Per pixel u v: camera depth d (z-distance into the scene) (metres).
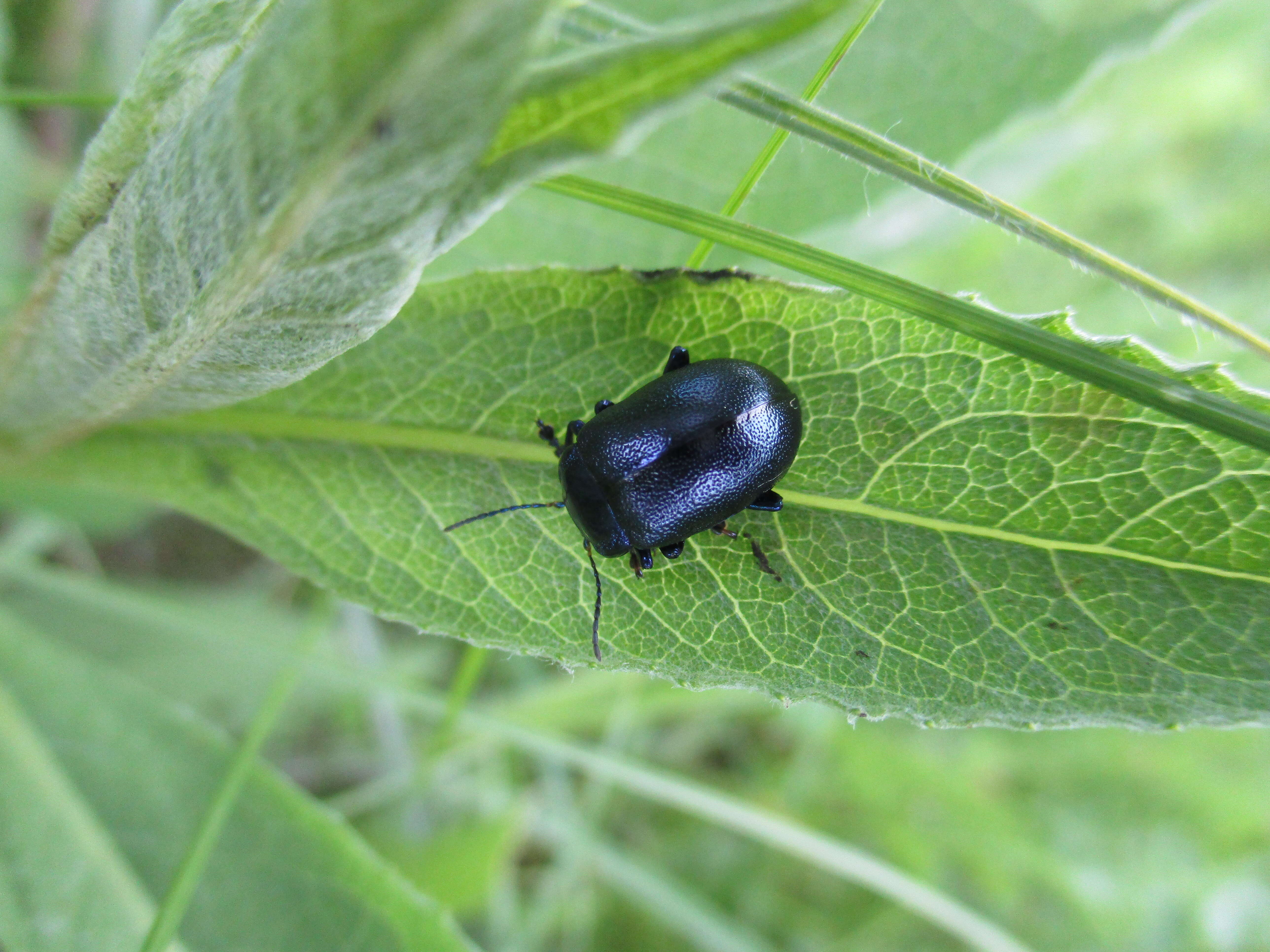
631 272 0.05
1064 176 0.10
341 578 0.05
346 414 0.05
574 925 0.08
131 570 0.08
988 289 0.09
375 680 0.06
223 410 0.05
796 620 0.05
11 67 0.07
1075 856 0.09
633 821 0.08
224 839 0.05
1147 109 0.10
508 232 0.06
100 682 0.06
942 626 0.05
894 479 0.05
